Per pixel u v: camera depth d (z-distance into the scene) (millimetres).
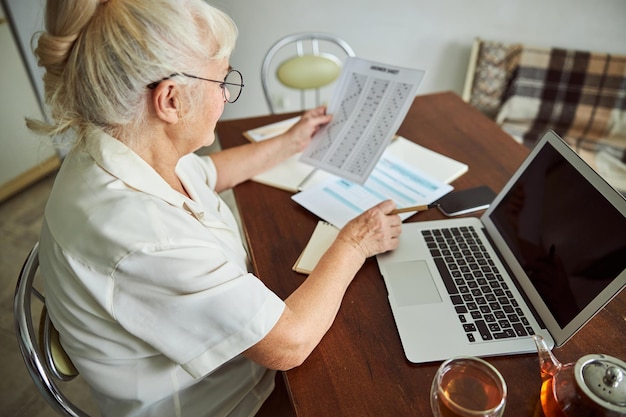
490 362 678
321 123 1173
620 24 2326
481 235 898
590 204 690
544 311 720
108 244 589
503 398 545
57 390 759
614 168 2064
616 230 635
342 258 799
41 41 601
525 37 2465
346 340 722
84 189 644
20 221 2188
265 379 880
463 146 1238
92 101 615
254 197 1060
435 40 2525
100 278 595
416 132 1301
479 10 2406
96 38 578
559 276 708
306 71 1912
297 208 1020
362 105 1133
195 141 732
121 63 585
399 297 781
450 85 2689
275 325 653
